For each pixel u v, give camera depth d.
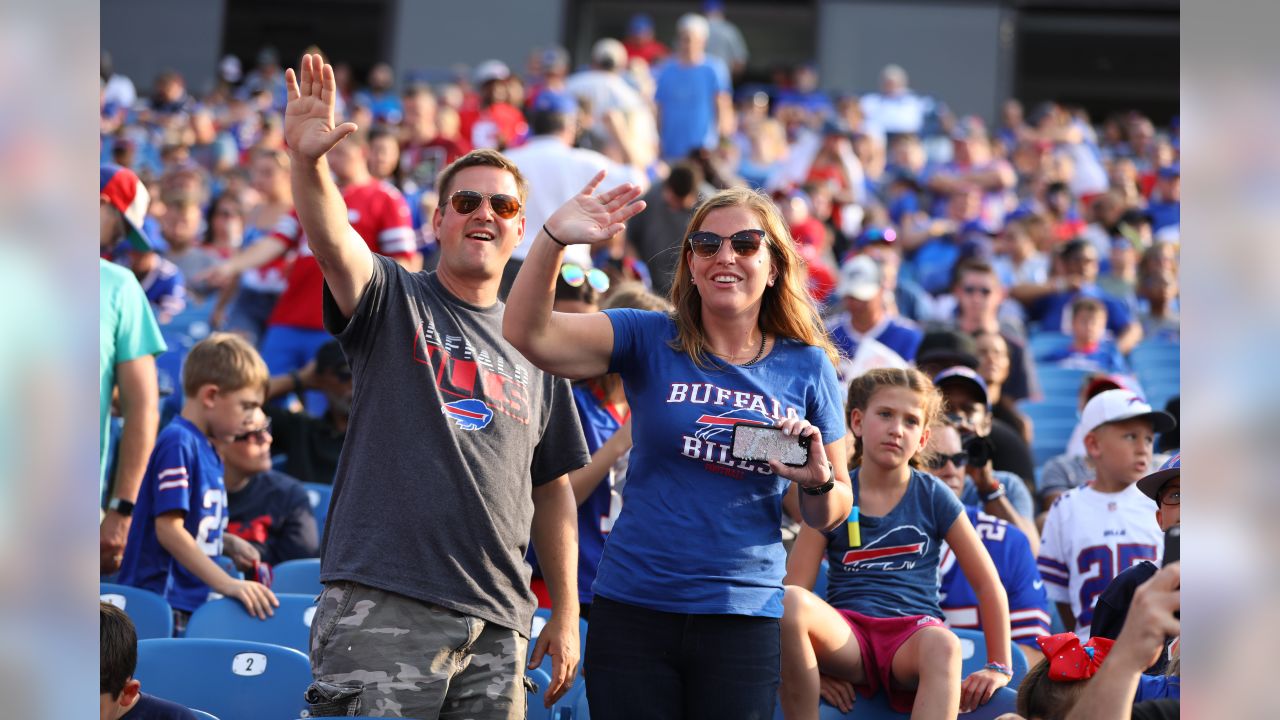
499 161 12.56
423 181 46.53
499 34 81.69
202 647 13.19
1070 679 10.66
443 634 11.27
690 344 11.22
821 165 51.75
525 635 12.02
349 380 22.31
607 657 10.87
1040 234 44.41
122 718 10.98
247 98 69.50
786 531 17.23
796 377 11.36
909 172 53.06
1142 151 67.62
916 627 13.52
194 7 82.75
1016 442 22.64
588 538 16.50
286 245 27.02
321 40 84.56
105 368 16.16
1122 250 41.53
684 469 10.97
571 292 18.02
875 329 27.30
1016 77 81.69
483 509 11.59
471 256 12.18
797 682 12.91
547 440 12.78
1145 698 11.21
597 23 84.44
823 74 81.19
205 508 16.47
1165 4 81.19
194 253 38.50
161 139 57.91
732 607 10.77
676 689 10.84
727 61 71.81
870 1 80.88
